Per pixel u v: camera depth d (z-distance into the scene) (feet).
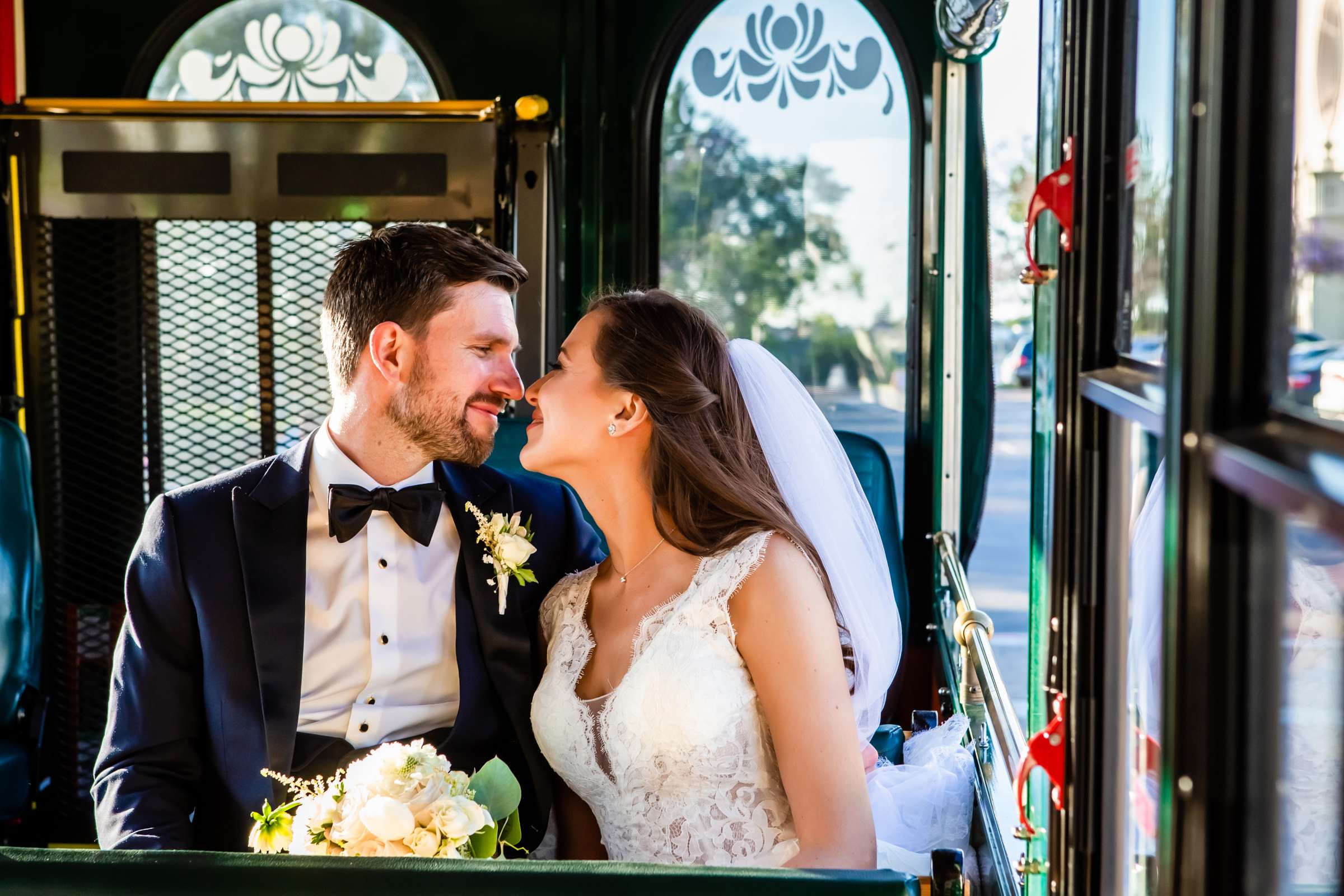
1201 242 2.39
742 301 11.82
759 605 6.21
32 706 9.63
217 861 3.97
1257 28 2.33
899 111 11.42
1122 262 3.65
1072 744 3.77
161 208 10.90
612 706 6.34
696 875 3.86
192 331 11.31
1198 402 2.41
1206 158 2.38
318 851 5.16
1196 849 2.43
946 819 7.52
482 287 6.97
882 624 7.16
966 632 7.42
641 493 6.74
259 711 6.64
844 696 6.24
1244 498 2.36
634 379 6.57
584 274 11.76
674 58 11.58
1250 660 2.37
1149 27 3.37
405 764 5.33
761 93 11.57
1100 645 3.71
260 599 6.68
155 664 6.70
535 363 10.98
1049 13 4.32
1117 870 3.72
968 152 10.34
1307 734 2.28
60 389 11.29
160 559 6.77
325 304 7.06
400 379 6.84
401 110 10.72
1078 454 3.73
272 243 11.17
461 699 6.89
